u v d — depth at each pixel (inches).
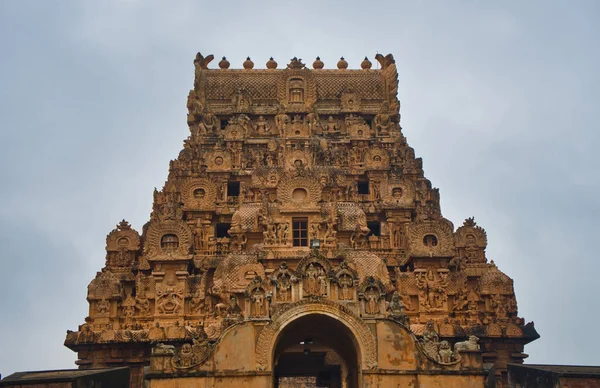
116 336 2228.1
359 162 2972.4
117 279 2402.8
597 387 1544.0
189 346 1609.3
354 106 3193.9
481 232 2731.3
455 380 1601.9
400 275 2421.3
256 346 1596.9
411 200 2674.7
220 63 3400.6
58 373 1701.5
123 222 2694.4
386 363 1601.9
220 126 3196.4
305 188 2394.2
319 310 1614.2
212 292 2287.2
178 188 2824.8
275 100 3248.0
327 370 2164.1
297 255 2277.3
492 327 2331.4
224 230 2751.0
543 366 1716.3
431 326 2218.3
